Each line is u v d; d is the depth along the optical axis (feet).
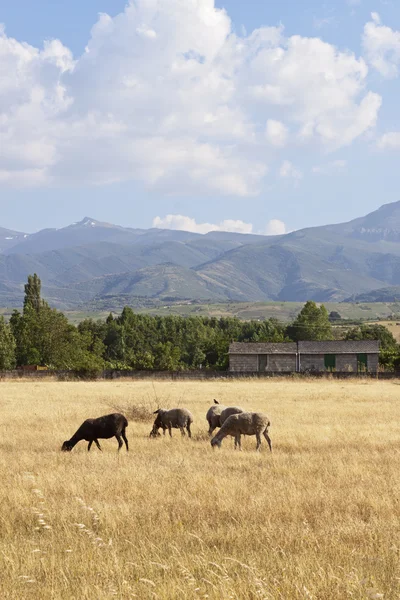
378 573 24.32
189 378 232.53
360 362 277.23
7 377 238.07
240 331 479.00
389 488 40.65
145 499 38.19
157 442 67.10
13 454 57.77
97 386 185.57
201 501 37.40
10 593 22.66
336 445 63.00
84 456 56.85
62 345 324.19
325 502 36.83
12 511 35.45
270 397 133.69
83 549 27.73
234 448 63.82
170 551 27.81
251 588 22.11
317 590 22.33
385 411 98.89
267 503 36.68
